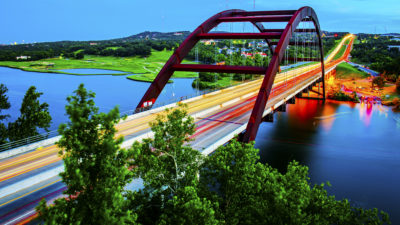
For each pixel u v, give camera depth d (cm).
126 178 1822
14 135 4897
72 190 1556
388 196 4741
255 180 2294
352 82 17150
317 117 10256
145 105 5762
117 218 1476
